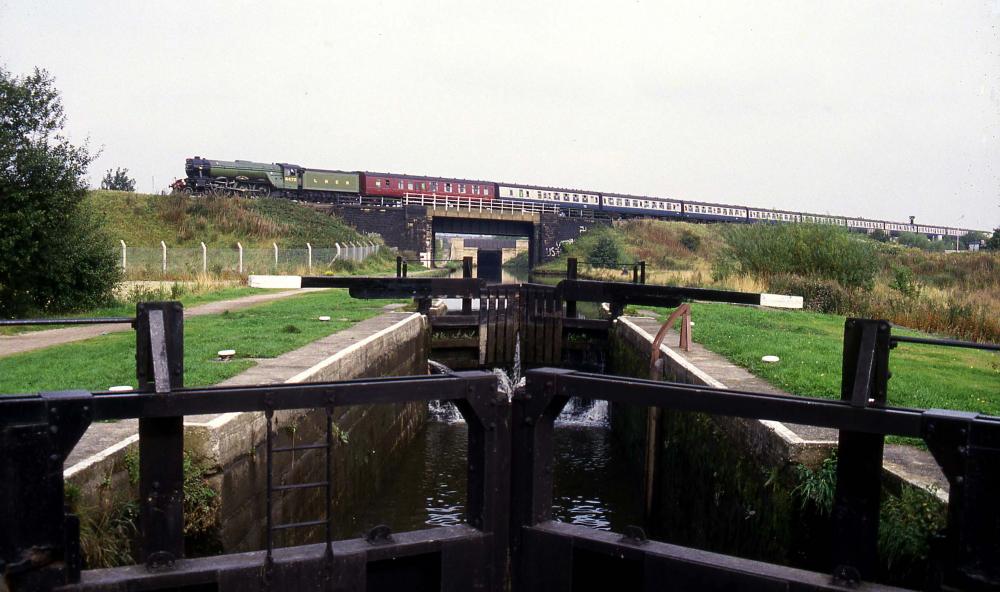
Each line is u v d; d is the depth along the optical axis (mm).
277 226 47781
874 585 3734
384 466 12820
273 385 3936
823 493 5746
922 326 17438
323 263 39500
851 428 3689
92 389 8211
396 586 4336
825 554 5730
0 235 17125
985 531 3406
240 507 6797
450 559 4340
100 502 5398
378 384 4078
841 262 23391
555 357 19344
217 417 6598
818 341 13102
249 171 57125
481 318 19156
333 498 9703
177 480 3910
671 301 7766
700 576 4000
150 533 3891
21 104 18000
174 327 3908
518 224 68312
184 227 44750
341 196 61281
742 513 7266
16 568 3455
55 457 3539
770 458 6645
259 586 3957
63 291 18609
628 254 61094
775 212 54062
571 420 17656
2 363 10164
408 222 60562
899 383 9234
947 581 3520
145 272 28328
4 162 17359
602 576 4371
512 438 4488
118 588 3693
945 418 3471
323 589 4070
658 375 10117
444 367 18625
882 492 5750
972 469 3420
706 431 8781
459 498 11656
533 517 4430
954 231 91500
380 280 7418
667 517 10477
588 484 12516
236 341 12180
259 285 6793
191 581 3834
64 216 18375
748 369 10523
